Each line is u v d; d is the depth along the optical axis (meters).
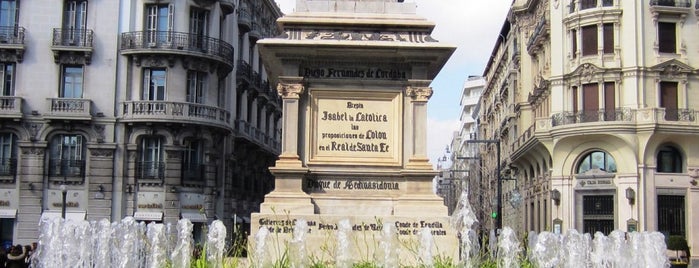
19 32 40.53
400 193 13.62
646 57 42.47
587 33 44.22
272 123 61.72
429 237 12.28
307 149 13.61
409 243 12.43
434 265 11.12
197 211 42.22
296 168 13.35
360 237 12.86
